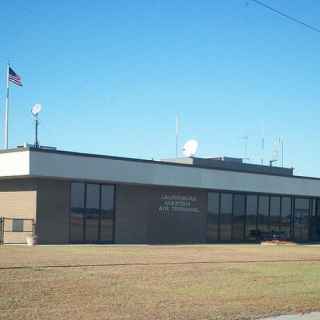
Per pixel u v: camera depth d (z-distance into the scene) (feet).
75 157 104.12
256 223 143.43
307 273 67.62
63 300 42.98
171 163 119.55
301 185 148.77
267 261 81.35
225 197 136.87
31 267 61.05
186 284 53.72
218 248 107.34
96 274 57.77
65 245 101.60
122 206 116.88
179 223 126.93
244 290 52.08
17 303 41.11
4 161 103.55
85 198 111.24
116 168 110.11
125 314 39.11
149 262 71.92
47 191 105.40
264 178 139.03
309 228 157.58
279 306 45.34
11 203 108.99
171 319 38.32
